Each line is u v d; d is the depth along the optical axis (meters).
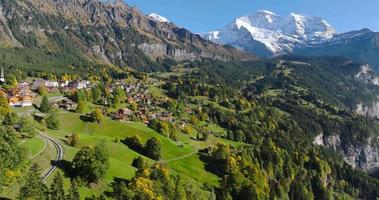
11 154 130.12
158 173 174.88
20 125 173.25
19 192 122.00
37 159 152.25
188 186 198.38
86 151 152.62
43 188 120.00
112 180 162.75
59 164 154.88
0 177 120.94
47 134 199.12
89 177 150.88
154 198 149.75
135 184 153.62
